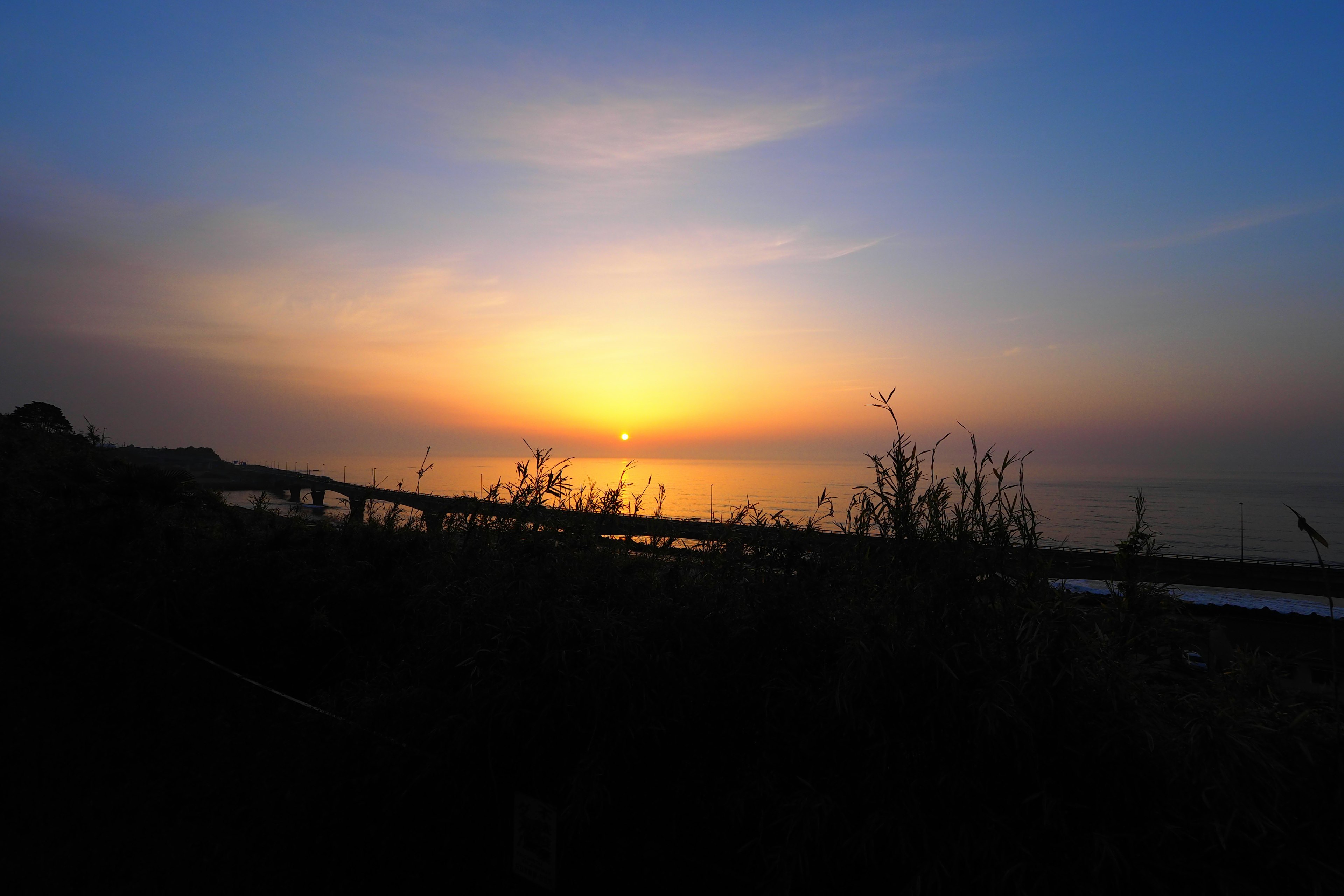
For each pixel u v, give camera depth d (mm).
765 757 2115
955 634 2000
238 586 4141
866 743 1991
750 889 2012
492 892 2402
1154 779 1729
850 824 1909
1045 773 1806
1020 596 2039
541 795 2322
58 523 5156
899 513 2373
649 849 2160
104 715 4070
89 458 5633
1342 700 1761
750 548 2619
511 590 2674
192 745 3562
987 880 1764
